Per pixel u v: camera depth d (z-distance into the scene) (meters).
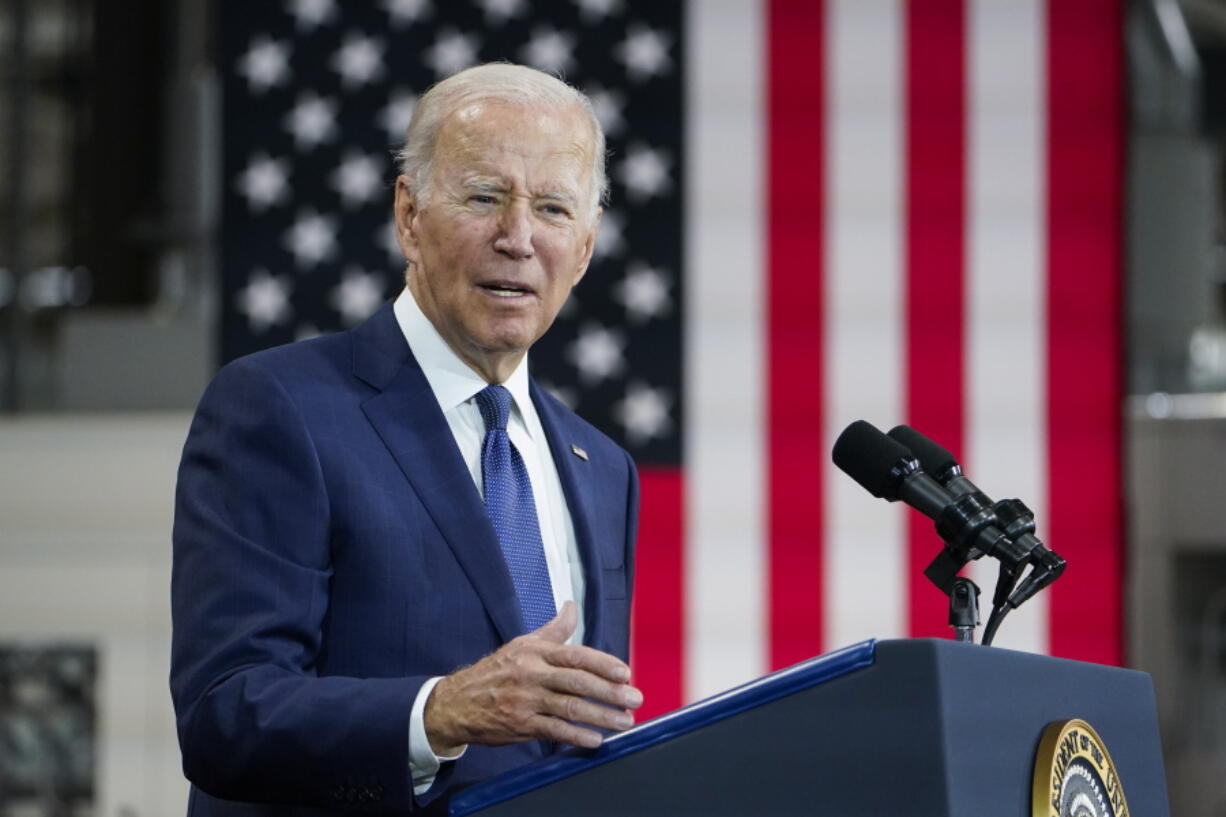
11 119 24.09
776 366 20.56
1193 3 23.59
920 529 20.38
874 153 20.88
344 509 6.21
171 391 22.45
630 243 20.66
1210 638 21.56
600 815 4.82
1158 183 22.97
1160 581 21.61
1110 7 21.05
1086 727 5.27
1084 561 20.30
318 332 20.48
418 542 6.28
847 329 20.64
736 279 20.67
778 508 20.41
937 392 20.55
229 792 5.66
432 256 6.61
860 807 4.52
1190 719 21.61
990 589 20.23
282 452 6.21
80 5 24.66
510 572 6.52
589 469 7.34
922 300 20.69
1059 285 20.72
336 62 20.91
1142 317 22.45
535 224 6.53
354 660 6.12
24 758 21.03
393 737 5.32
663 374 20.50
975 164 20.88
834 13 21.03
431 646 6.16
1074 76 21.00
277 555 6.05
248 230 20.66
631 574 7.37
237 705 5.56
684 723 4.79
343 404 6.48
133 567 21.36
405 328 6.87
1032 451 20.45
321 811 6.02
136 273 23.89
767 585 20.34
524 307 6.56
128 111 24.17
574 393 20.45
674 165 20.78
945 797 4.40
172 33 24.41
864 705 4.55
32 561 21.41
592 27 20.89
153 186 23.98
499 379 6.92
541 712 5.09
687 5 20.94
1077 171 20.86
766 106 20.88
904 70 21.00
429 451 6.48
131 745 21.03
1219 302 22.80
